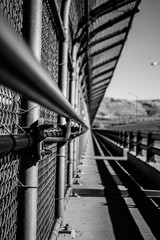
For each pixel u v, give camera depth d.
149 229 3.88
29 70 0.58
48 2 2.77
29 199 2.07
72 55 5.79
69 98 5.76
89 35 7.51
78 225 4.00
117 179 7.31
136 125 74.75
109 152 15.98
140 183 6.90
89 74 12.16
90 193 5.75
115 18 7.67
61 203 3.90
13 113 1.81
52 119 3.68
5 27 0.47
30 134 1.84
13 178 1.94
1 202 1.62
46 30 2.88
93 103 31.59
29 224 2.07
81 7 5.70
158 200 5.42
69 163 5.85
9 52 0.48
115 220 4.23
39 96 0.78
